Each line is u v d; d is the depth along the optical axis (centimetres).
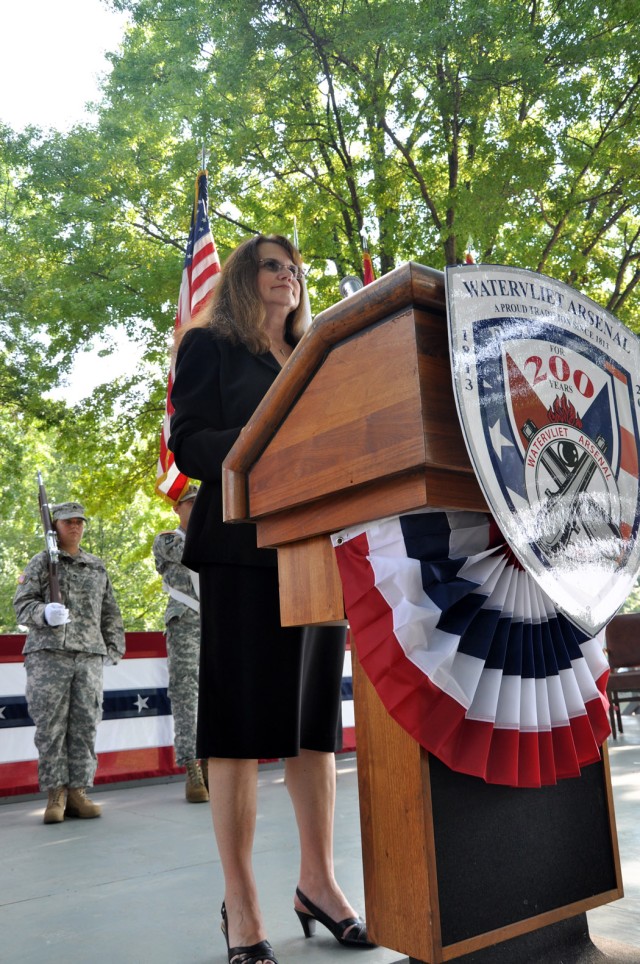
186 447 180
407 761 127
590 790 150
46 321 1273
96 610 518
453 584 124
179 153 1229
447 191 1184
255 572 184
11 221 1474
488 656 128
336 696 208
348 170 1204
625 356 143
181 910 230
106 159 1244
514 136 1089
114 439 1395
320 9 1147
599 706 145
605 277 1259
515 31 1070
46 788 460
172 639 544
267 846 313
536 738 130
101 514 1447
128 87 1276
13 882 287
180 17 1237
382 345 123
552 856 141
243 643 181
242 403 185
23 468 1794
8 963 191
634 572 135
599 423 134
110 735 627
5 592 2720
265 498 146
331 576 140
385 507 125
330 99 1227
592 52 1070
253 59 1190
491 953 135
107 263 1276
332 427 131
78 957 192
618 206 1219
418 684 122
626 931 171
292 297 206
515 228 1161
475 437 115
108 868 300
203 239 627
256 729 177
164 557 572
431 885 122
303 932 201
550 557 121
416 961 129
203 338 193
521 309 126
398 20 1074
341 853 287
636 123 1085
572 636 142
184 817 439
